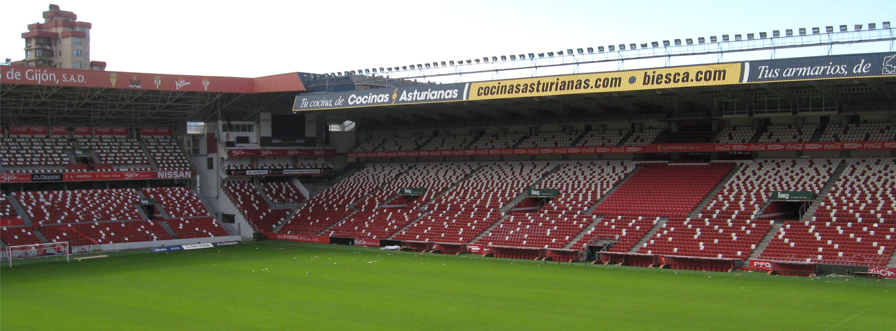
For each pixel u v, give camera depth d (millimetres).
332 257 72062
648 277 57906
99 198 89250
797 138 76062
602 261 66750
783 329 39469
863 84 66000
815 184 71625
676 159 86375
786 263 58219
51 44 175500
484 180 92750
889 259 56531
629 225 71875
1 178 81938
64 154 91000
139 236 81750
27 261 69875
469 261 68750
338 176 108375
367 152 105750
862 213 64250
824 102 75250
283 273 61062
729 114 80688
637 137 86625
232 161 97062
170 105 92500
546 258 69625
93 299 49500
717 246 63906
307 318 43188
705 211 71562
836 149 72312
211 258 71625
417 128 105312
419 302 47969
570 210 79188
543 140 93375
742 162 80250
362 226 87000
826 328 39562
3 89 77062
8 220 79000
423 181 97250
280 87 88188
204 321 42500
